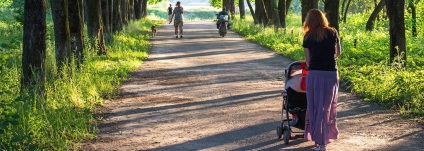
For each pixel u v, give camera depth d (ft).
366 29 156.97
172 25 224.74
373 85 53.83
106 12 105.40
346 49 89.81
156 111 46.80
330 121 33.42
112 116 44.80
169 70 76.74
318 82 32.83
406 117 42.91
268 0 159.74
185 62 87.51
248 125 40.78
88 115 43.16
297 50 98.37
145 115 45.14
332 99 33.17
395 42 65.67
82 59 71.87
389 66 62.44
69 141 35.45
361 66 70.90
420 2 127.44
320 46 32.94
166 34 161.79
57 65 58.90
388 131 38.32
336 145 34.63
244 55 98.58
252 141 36.11
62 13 59.21
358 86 56.24
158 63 86.02
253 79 66.59
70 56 60.18
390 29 66.03
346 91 55.98
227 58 93.35
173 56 97.45
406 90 48.11
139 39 132.05
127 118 43.96
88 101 49.08
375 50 85.97
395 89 49.52
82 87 53.47
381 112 45.03
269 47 113.19
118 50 95.30
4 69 52.21
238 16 273.13
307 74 33.37
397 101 48.24
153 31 150.71
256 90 57.77
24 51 46.75
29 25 46.55
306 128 34.12
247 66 81.05
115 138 37.32
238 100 51.78
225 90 58.03
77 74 58.80
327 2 78.07
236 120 42.65
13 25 139.03
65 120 39.04
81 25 73.56
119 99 53.11
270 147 34.55
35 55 46.65
